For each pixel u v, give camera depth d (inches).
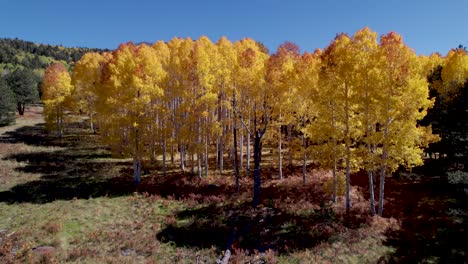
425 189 940.0
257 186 850.1
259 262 587.8
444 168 1047.6
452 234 627.5
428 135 713.0
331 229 676.1
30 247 611.8
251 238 682.2
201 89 1011.3
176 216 799.1
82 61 1863.9
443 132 908.0
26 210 816.3
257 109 971.9
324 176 1059.3
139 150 1045.2
